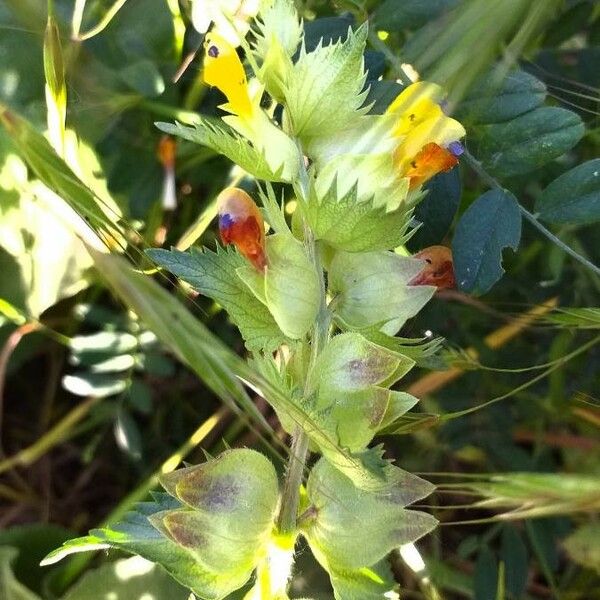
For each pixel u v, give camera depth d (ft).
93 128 0.56
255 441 0.62
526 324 0.53
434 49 0.33
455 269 0.41
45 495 0.70
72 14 0.53
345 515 0.35
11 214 0.60
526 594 0.59
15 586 0.56
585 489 0.25
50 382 0.70
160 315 0.26
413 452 0.59
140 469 0.65
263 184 0.56
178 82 0.60
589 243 0.55
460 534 0.61
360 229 0.34
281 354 0.39
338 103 0.36
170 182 0.61
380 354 0.33
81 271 0.63
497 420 0.57
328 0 0.50
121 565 0.53
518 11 0.30
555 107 0.42
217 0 0.41
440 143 0.35
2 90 0.53
